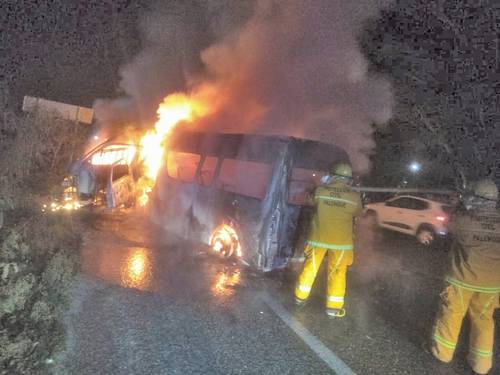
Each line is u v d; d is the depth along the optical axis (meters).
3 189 5.34
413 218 11.10
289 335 4.38
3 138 6.34
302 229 6.14
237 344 4.09
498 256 3.82
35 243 4.99
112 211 10.10
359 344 4.30
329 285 4.93
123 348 3.80
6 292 3.56
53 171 8.46
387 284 6.48
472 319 3.95
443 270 7.71
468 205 3.97
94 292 4.96
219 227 6.83
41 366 3.27
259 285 5.77
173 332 4.20
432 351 4.10
